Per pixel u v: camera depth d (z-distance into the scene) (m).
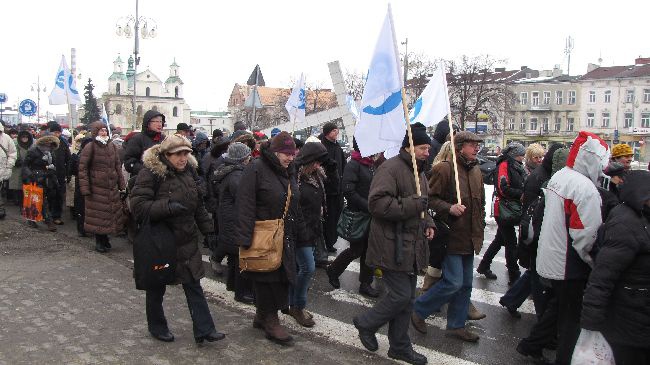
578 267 4.53
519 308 6.85
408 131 4.93
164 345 5.15
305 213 6.64
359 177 7.04
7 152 11.45
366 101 5.54
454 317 5.70
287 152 5.13
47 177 11.06
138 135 8.39
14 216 12.41
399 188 4.86
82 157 8.80
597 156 4.50
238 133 8.26
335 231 9.68
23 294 6.63
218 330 5.62
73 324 5.64
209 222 5.32
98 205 8.89
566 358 4.67
